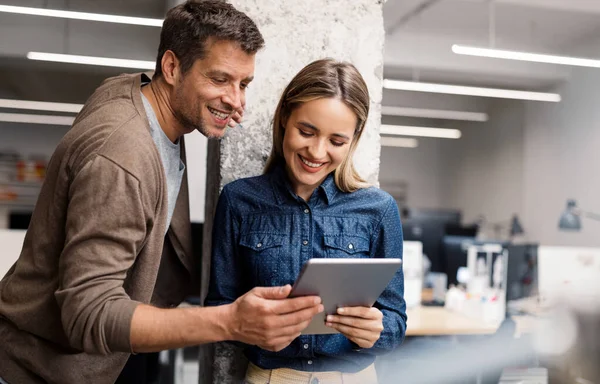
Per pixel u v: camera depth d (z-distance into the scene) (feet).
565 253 11.93
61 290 3.52
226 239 4.60
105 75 23.56
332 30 5.45
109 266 3.48
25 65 22.45
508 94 24.20
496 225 29.68
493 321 10.93
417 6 19.04
